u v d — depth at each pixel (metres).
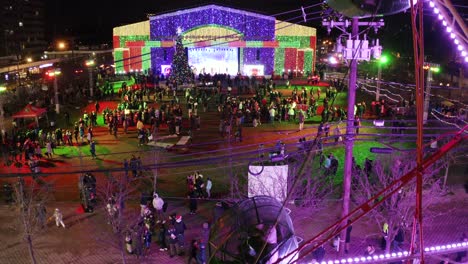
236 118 34.66
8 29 107.12
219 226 4.93
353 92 13.57
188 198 20.75
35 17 119.19
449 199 21.73
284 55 63.66
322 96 49.41
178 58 53.38
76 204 22.00
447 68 49.19
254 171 18.78
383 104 37.94
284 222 4.76
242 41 61.81
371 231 18.92
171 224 17.66
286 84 55.75
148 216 18.34
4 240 18.75
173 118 34.38
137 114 36.97
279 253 4.59
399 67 65.81
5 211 21.33
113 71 65.56
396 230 16.20
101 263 17.08
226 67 63.50
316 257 15.73
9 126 39.28
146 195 20.53
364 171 22.36
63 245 18.33
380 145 29.52
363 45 13.02
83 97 50.94
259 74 63.81
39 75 72.00
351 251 17.45
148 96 47.06
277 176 18.73
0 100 38.22
